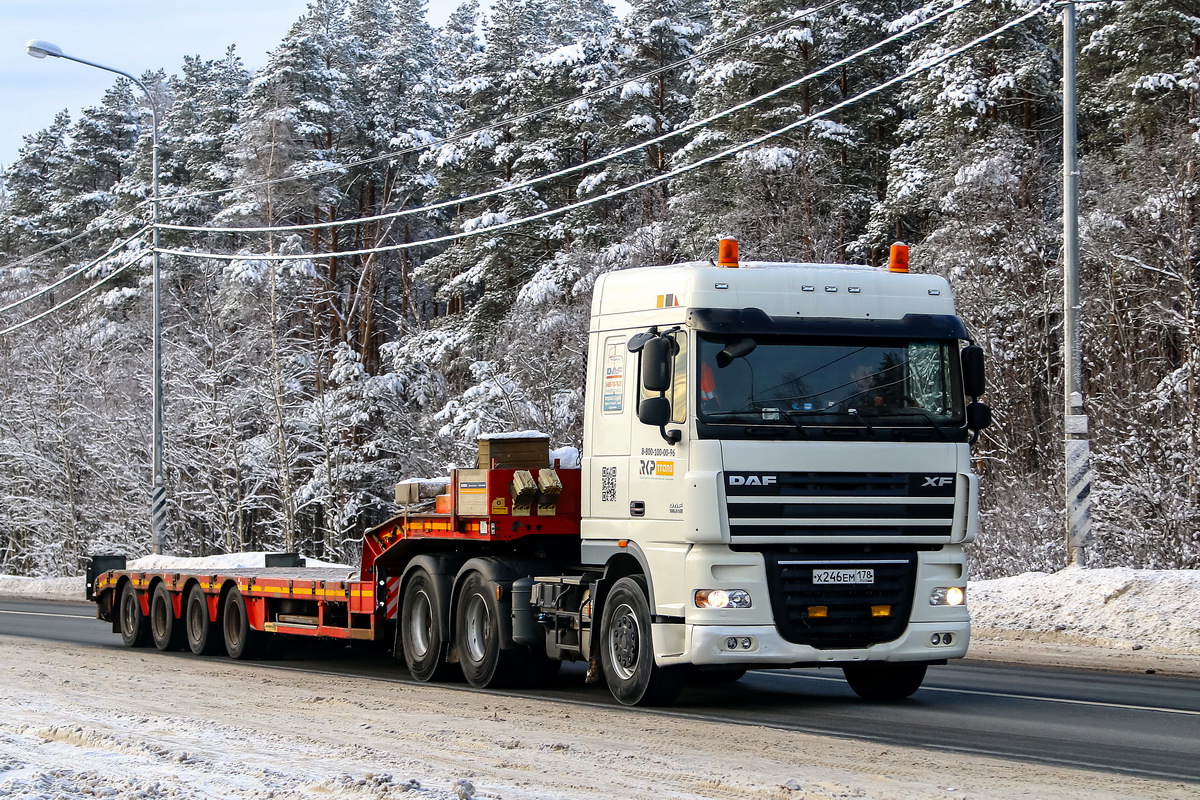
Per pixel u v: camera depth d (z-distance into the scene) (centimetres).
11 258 8794
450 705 1231
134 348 6138
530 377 4447
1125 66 4350
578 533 1383
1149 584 1805
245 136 6391
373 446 5112
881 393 1152
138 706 1231
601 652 1238
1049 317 3722
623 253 4797
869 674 1258
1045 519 2833
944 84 4538
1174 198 3234
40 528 5712
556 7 9106
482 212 6400
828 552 1129
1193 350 2850
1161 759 898
